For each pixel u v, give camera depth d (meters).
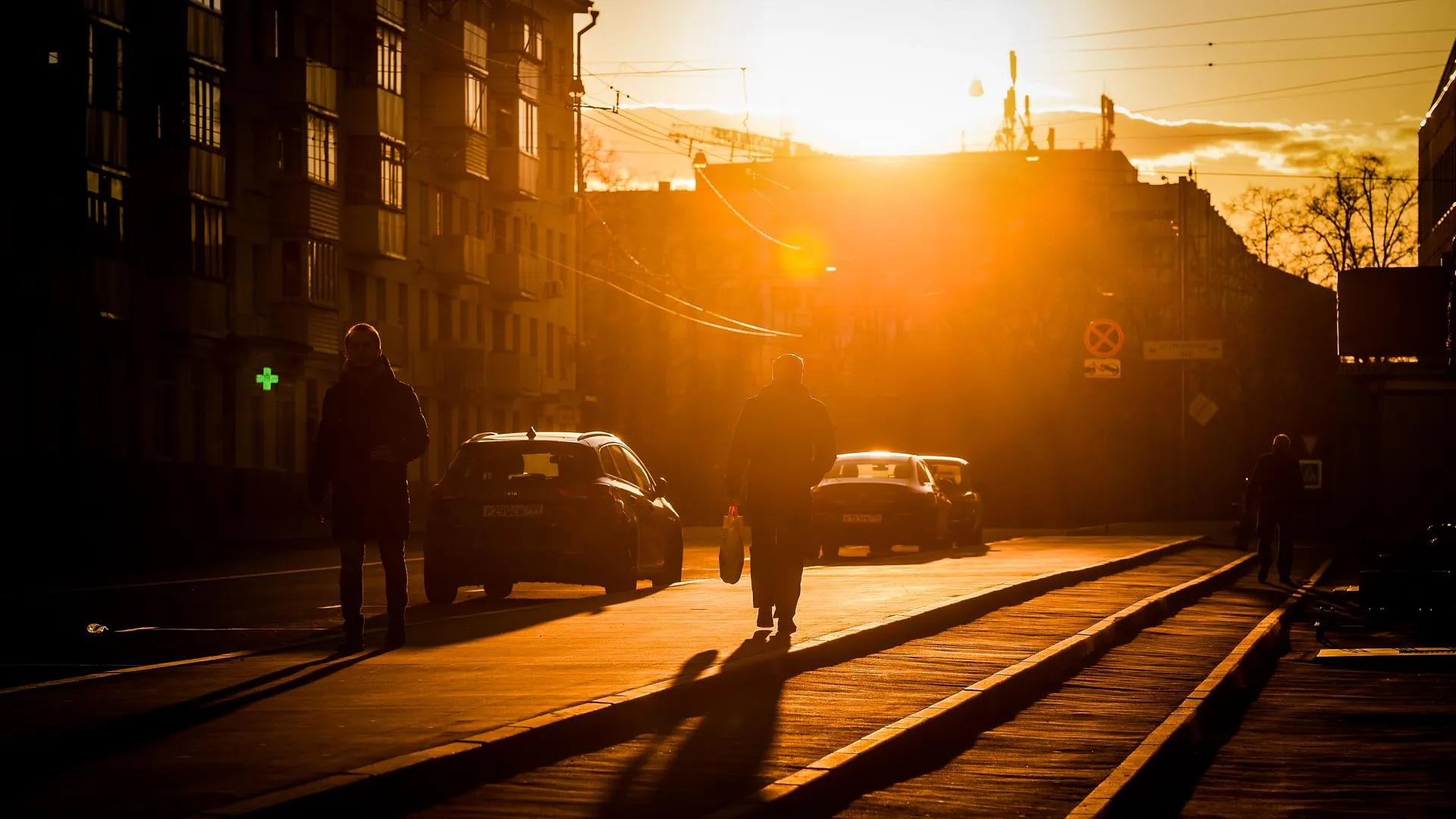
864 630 21.55
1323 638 29.02
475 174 98.19
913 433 140.88
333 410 19.45
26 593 32.94
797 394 21.17
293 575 39.12
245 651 21.91
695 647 19.69
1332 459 75.31
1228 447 134.75
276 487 78.12
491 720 13.80
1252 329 136.25
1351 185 117.81
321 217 81.38
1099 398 133.62
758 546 21.11
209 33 72.31
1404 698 20.84
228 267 76.06
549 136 115.00
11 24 64.69
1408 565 32.25
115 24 67.06
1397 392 56.50
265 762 12.02
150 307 70.69
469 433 101.81
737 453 21.14
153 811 10.38
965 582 32.03
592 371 153.75
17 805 10.59
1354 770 15.45
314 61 80.56
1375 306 64.50
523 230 110.75
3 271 62.56
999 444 135.62
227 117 76.25
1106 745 15.98
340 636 21.61
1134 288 139.00
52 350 64.50
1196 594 36.97
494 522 29.70
